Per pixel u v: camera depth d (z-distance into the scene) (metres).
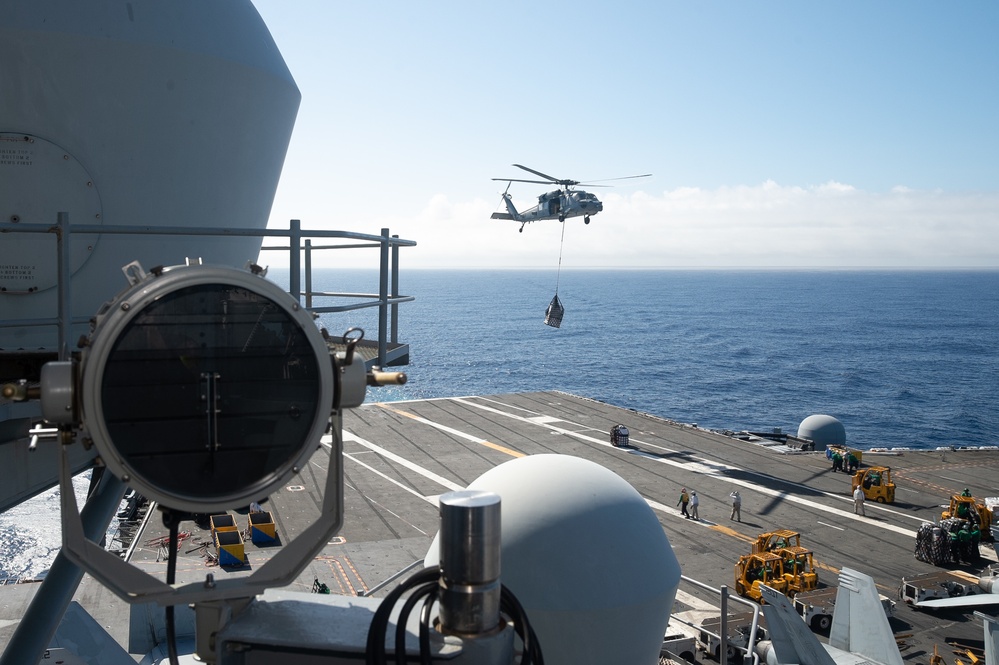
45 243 5.54
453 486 35.09
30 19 5.21
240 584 2.93
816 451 43.88
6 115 5.30
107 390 2.80
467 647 2.79
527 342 164.38
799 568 24.55
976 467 40.59
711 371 123.06
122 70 5.57
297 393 3.02
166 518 2.94
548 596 5.66
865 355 143.62
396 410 51.06
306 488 33.88
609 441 43.59
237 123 6.43
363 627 3.05
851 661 17.67
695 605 23.50
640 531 6.13
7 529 33.88
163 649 15.27
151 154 5.83
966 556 27.30
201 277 2.88
